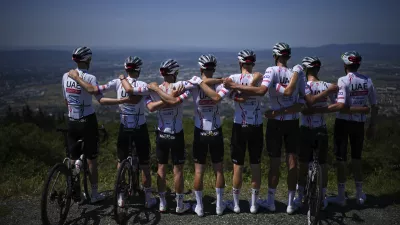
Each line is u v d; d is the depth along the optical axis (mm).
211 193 4707
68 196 3662
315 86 3941
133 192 4227
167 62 3752
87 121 4102
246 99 3736
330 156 6383
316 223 3348
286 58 3910
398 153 6055
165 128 3834
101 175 5910
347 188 4973
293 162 3910
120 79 3990
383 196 4512
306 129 4031
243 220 3730
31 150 6184
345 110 3967
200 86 3668
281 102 3887
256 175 3916
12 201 4184
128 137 4020
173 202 4348
